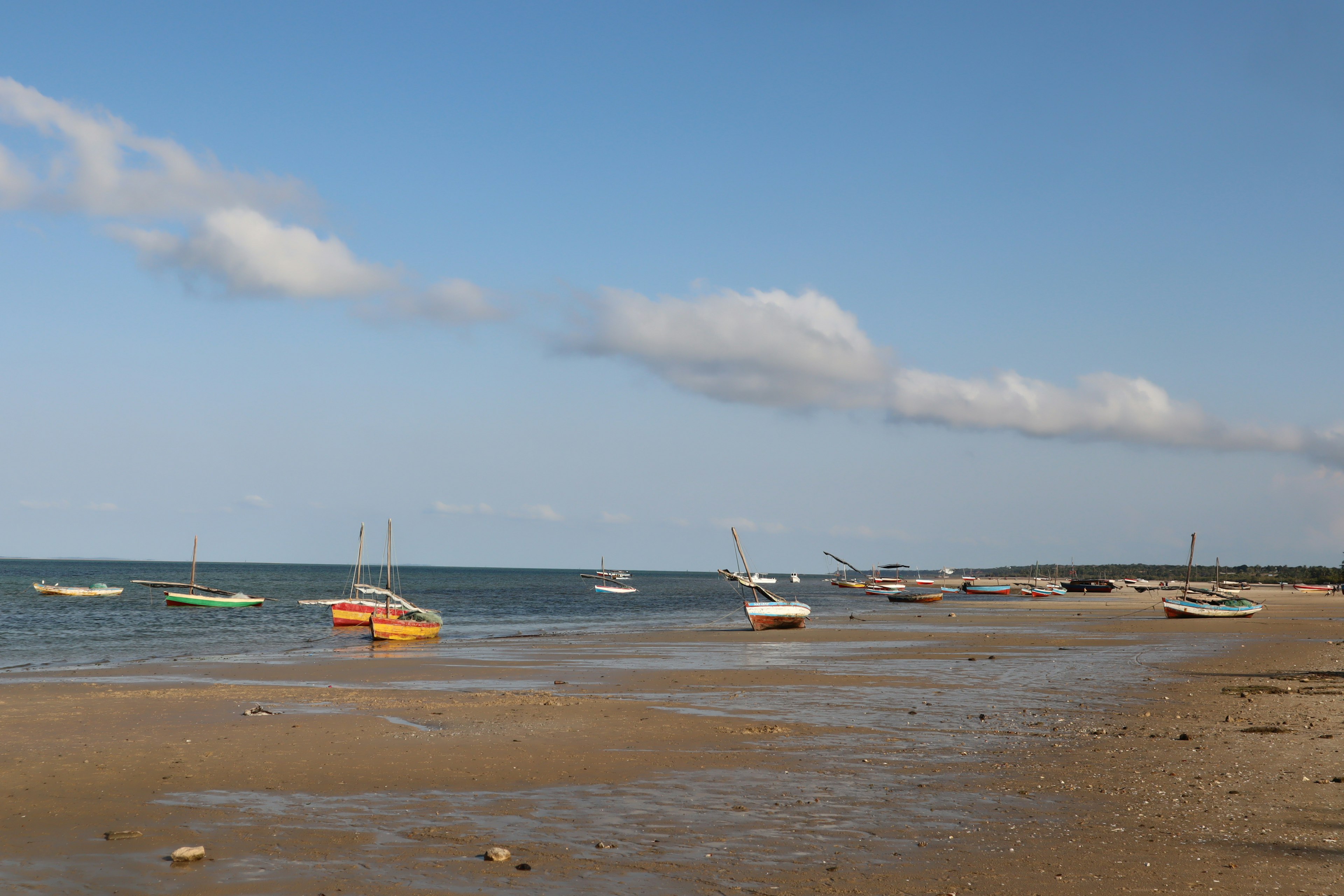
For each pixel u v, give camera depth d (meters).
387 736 20.00
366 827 12.80
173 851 11.58
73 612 88.12
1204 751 18.05
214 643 54.50
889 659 40.81
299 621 76.06
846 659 40.75
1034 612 96.69
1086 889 10.12
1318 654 43.56
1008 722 22.23
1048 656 42.44
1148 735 20.09
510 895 10.03
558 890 10.18
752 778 15.84
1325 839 11.98
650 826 12.82
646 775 16.12
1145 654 43.44
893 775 16.09
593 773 16.23
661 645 49.69
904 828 12.63
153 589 150.12
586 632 63.66
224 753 18.02
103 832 12.54
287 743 19.03
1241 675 33.81
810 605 129.75
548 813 13.52
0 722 21.86
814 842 11.99
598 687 29.97
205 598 96.69
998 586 173.88
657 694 27.81
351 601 66.94
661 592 171.00
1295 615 88.75
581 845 11.91
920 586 189.12
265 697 26.84
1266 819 12.95
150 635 61.03
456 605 110.56
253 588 155.12
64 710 23.88
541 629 68.00
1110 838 12.09
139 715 23.12
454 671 35.44
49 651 48.53
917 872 10.74
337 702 25.70
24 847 11.85
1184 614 80.06
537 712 23.78
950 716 23.16
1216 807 13.59
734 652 44.56
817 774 16.19
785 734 20.38
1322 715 23.00
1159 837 12.11
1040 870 10.77
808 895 10.02
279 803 14.16
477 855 11.49
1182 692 28.23
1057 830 12.48
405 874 10.74
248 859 11.31
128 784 15.41
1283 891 10.02
